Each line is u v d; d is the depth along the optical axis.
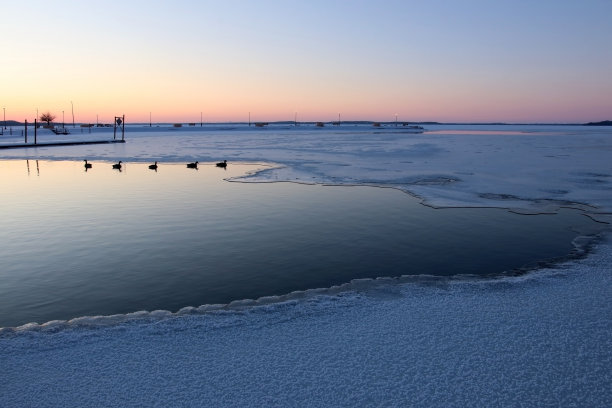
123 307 8.88
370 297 8.62
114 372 5.92
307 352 6.43
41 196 21.59
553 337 6.81
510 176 26.91
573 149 49.56
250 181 26.33
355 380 5.68
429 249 12.69
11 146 52.78
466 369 5.93
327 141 70.19
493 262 11.57
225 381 5.68
